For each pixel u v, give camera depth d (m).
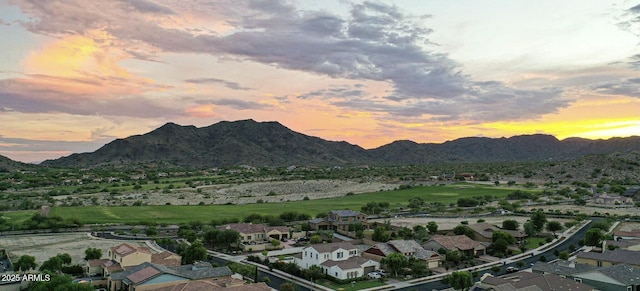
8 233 155.00
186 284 77.31
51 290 73.81
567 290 74.62
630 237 127.81
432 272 105.88
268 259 114.81
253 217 180.00
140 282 79.88
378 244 115.50
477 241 131.88
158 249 130.50
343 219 168.00
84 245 135.88
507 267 110.88
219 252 128.50
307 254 110.44
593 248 124.25
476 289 78.69
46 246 134.12
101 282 89.88
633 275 80.06
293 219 186.25
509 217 192.88
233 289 74.38
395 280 99.06
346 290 90.25
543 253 126.88
